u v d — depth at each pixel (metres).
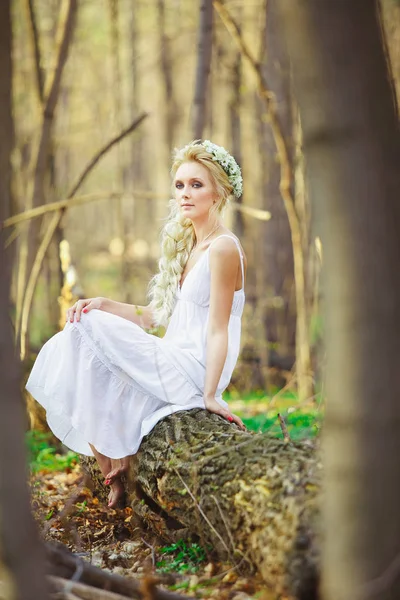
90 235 25.73
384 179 2.54
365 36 2.52
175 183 4.68
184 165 4.63
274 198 12.43
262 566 3.15
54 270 12.65
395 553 2.63
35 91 8.45
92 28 16.48
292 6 2.52
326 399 2.70
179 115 20.17
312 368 9.27
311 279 9.87
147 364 4.29
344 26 2.49
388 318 2.55
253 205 13.23
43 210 7.46
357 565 2.66
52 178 11.82
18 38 14.32
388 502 2.61
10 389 2.61
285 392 10.45
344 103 2.51
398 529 2.62
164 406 4.30
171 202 4.91
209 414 4.21
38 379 4.37
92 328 4.32
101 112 19.62
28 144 13.74
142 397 4.29
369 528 2.63
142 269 18.75
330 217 2.57
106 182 23.05
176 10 16.50
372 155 2.52
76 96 19.28
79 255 22.23
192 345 4.46
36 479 5.46
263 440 3.63
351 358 2.57
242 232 13.13
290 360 11.78
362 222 2.53
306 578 2.89
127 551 4.08
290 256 12.52
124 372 4.30
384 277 2.54
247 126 13.27
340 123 2.52
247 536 3.28
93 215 27.64
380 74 2.55
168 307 4.68
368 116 2.52
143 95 22.69
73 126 19.27
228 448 3.65
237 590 3.31
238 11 13.20
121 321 4.38
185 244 4.72
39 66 8.46
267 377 10.96
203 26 8.40
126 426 4.26
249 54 8.38
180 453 3.84
